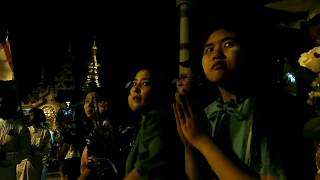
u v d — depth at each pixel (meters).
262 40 2.07
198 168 1.92
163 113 2.52
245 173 1.66
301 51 2.67
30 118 8.30
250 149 1.72
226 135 1.87
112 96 3.99
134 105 2.80
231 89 1.91
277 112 1.76
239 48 1.87
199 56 2.07
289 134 1.72
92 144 3.58
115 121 3.80
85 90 4.53
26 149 6.53
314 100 2.02
